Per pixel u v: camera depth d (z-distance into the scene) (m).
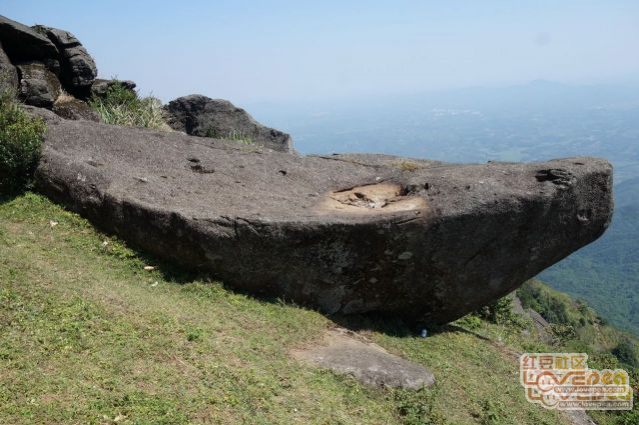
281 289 8.05
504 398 7.47
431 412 6.15
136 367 5.33
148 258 8.23
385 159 11.45
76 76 15.16
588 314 42.56
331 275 8.05
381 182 9.91
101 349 5.45
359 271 8.07
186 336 6.09
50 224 8.55
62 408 4.53
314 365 6.40
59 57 14.98
